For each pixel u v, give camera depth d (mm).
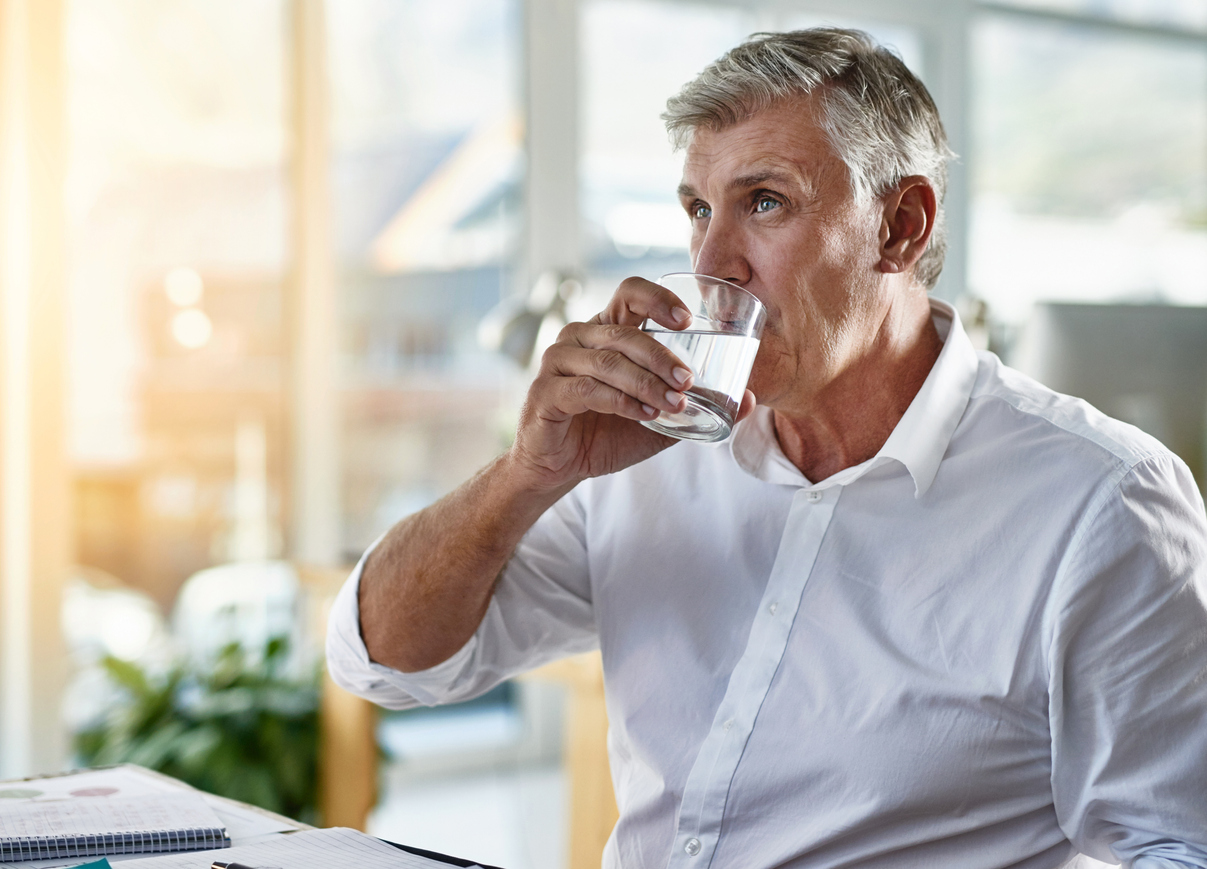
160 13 3314
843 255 1030
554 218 3893
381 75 3658
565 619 1236
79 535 3258
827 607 1062
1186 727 930
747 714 1056
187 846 951
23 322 2998
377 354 3697
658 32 3996
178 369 3395
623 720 1136
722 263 1027
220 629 3443
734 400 915
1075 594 955
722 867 1033
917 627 1021
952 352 1102
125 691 3256
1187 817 911
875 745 996
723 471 1172
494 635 1198
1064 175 4492
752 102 1014
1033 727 981
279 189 3523
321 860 889
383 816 3398
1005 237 4406
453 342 3820
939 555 1035
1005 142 4398
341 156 3615
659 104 4020
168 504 3383
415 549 1132
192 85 3375
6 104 2971
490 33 3809
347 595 1186
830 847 999
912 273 1122
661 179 4043
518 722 3938
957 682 988
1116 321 1946
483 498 1093
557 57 3857
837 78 1019
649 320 923
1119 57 4562
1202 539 983
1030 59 4426
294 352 3564
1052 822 990
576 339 956
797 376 1041
